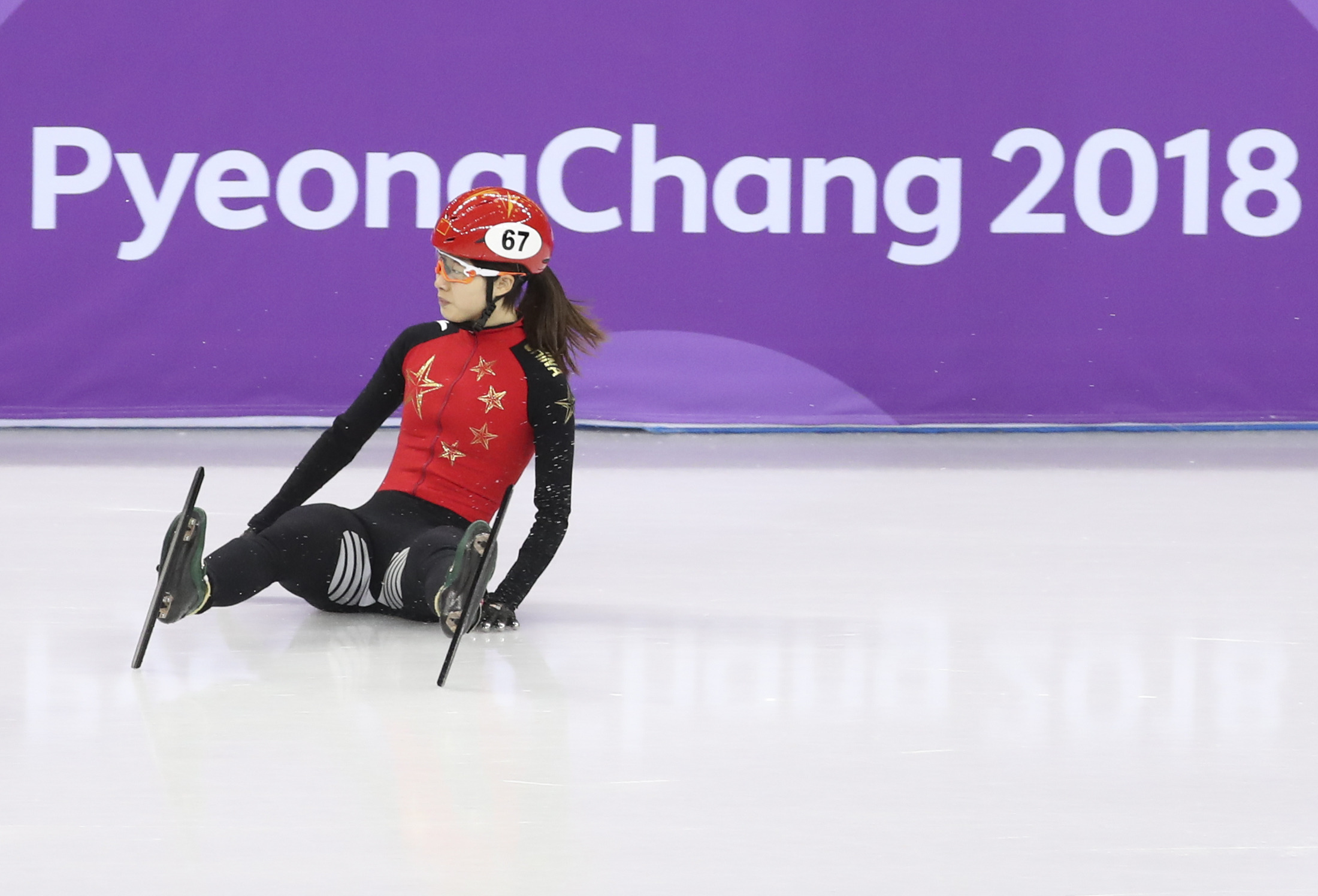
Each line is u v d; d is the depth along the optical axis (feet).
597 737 22.82
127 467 53.67
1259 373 67.21
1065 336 66.54
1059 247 66.18
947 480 53.72
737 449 61.31
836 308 65.77
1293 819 19.58
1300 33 66.03
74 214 63.31
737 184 65.10
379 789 20.18
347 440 31.58
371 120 63.98
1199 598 34.24
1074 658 28.48
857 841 18.57
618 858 17.90
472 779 20.71
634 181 64.85
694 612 32.24
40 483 49.60
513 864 17.66
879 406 66.28
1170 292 66.64
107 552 37.93
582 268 65.16
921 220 65.72
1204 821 19.48
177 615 26.81
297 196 64.03
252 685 25.57
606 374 65.51
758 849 18.25
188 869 17.33
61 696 24.67
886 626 31.01
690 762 21.66
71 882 16.89
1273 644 29.84
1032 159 65.82
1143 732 23.53
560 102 64.49
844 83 65.05
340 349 64.75
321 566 29.78
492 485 31.22
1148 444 63.82
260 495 47.50
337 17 63.52
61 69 62.69
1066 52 65.51
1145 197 66.23
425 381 31.01
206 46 63.16
